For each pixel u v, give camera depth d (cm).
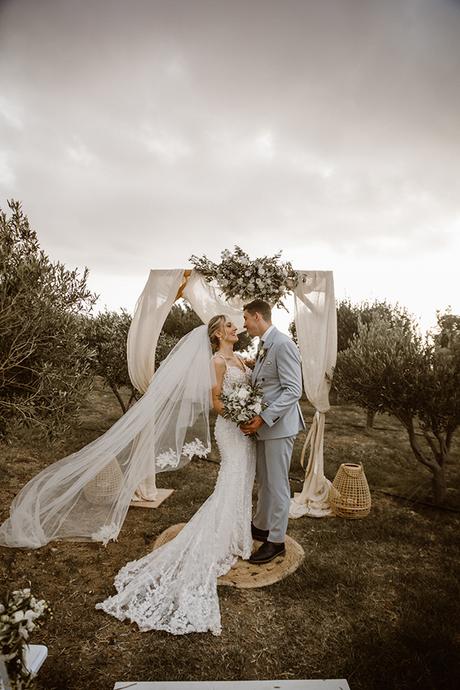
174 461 358
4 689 153
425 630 261
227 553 335
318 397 447
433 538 395
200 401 343
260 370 356
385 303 909
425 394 437
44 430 309
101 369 631
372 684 225
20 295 285
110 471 391
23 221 299
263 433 344
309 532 405
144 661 239
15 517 354
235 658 243
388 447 703
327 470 588
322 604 295
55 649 247
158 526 407
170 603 284
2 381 299
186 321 1130
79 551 358
